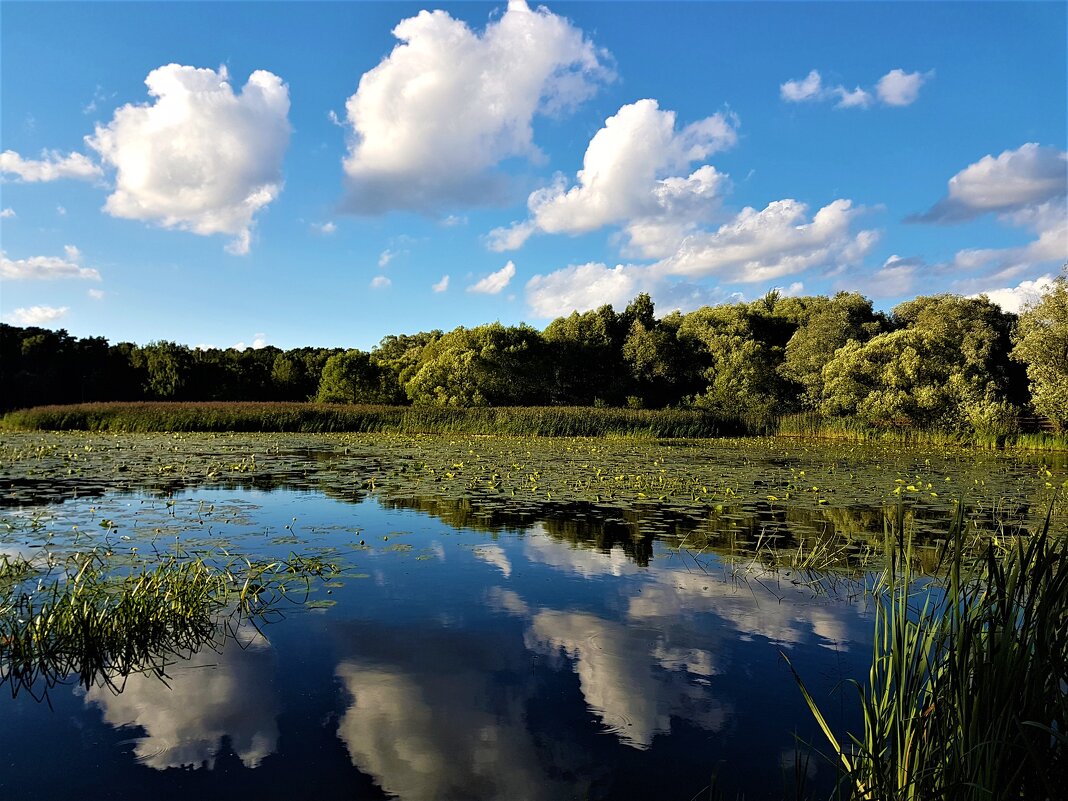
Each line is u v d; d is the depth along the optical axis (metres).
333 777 3.13
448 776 3.14
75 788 3.01
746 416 31.69
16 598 5.21
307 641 4.75
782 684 4.13
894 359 27.95
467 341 43.44
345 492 11.27
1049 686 2.59
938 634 2.93
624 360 47.28
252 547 7.25
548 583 6.16
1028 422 27.00
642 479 12.92
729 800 2.96
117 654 4.47
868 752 2.73
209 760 3.26
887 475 14.18
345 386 45.25
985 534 7.97
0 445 19.11
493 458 16.62
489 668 4.33
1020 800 2.45
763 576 6.43
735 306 51.94
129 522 8.37
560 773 3.18
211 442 21.06
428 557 7.01
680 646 4.71
